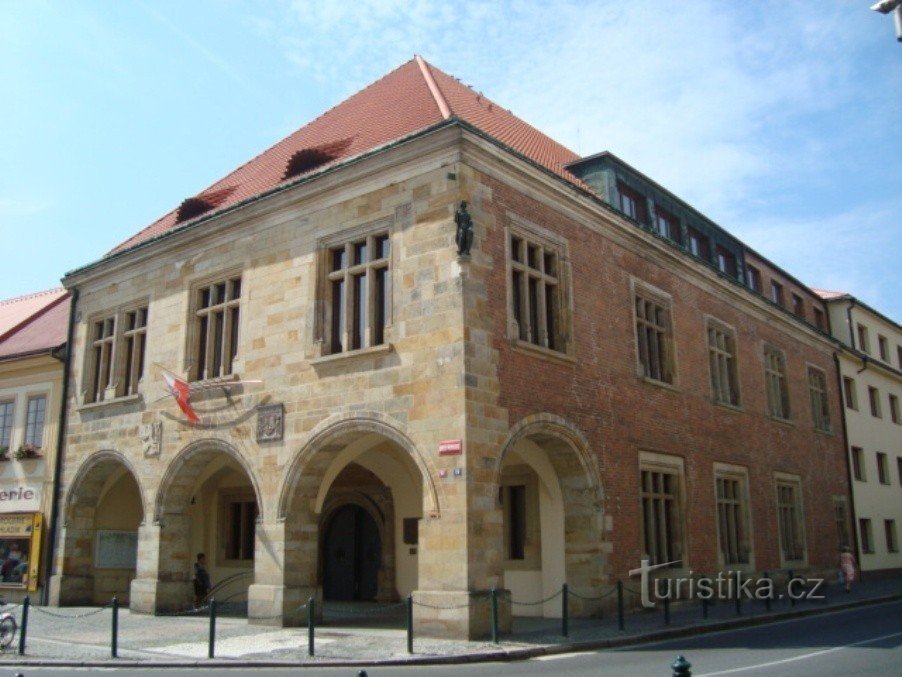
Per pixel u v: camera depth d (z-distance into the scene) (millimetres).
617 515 18906
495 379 16016
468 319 15633
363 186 17734
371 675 11352
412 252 16641
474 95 23641
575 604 18062
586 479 18312
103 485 23328
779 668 11289
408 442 15820
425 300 16203
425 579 15039
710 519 22734
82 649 14203
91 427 22781
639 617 18109
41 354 25203
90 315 23891
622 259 21188
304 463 17438
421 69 22125
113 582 23516
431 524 15141
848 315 37844
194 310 20906
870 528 34875
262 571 17516
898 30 7367
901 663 11586
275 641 14750
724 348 25922
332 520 23891
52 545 23031
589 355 19078
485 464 15336
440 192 16453
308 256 18453
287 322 18500
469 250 15930
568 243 19125
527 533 19703
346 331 17438
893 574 36156
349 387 16969
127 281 22922
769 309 28703
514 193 17656
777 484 27266
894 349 41875
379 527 22234
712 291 25484
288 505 17484
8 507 24922
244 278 19703
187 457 19859
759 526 25344
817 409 32469
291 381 18062
